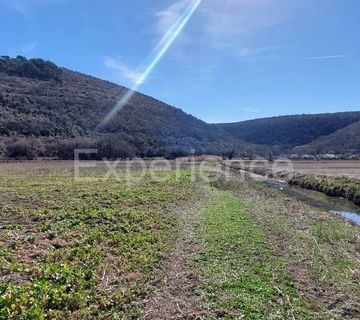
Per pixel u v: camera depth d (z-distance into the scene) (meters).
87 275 9.07
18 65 145.50
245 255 11.88
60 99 123.31
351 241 14.26
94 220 14.95
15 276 8.50
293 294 8.95
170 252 11.93
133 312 7.74
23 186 27.17
